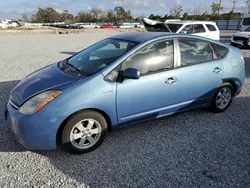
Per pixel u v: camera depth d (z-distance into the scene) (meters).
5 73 7.00
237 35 13.45
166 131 3.51
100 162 2.76
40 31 34.50
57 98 2.64
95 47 3.77
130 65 3.05
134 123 3.24
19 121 2.62
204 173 2.58
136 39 3.36
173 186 2.38
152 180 2.47
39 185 2.37
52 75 3.12
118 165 2.71
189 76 3.49
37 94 2.72
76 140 2.85
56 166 2.67
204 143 3.19
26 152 2.91
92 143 2.95
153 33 3.62
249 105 4.57
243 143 3.20
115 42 3.51
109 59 3.11
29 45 15.38
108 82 2.86
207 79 3.71
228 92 4.18
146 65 3.16
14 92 3.02
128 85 2.96
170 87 3.32
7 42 17.41
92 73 2.94
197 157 2.87
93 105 2.77
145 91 3.11
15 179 2.45
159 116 3.43
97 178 2.49
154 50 3.25
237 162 2.78
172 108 3.48
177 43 3.47
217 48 3.98
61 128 2.73
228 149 3.05
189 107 3.70
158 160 2.80
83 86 2.75
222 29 43.62
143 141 3.23
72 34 28.62
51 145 2.71
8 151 2.93
